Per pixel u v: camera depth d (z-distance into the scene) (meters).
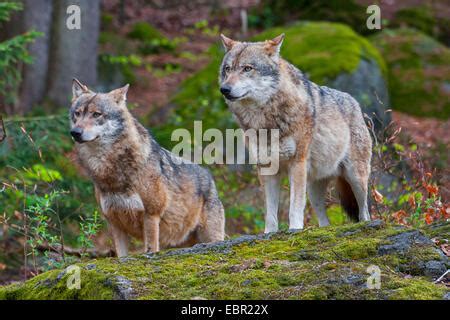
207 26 32.81
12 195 15.75
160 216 11.38
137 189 11.03
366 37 29.50
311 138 11.46
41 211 11.15
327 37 23.81
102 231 14.62
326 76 21.66
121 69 27.61
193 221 12.12
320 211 12.71
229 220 16.66
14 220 15.49
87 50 24.95
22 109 23.28
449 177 15.32
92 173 11.00
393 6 30.72
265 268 8.10
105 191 11.09
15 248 16.05
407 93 25.81
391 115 22.55
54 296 7.97
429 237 9.23
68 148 16.77
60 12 24.39
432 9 30.81
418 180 13.62
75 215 15.64
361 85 22.00
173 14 33.72
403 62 26.80
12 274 15.15
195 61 29.70
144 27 31.25
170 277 8.04
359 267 7.91
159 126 21.94
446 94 25.64
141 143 11.06
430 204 11.44
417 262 8.23
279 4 31.97
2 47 15.89
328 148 11.82
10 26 23.66
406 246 8.46
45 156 16.25
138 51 30.00
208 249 9.05
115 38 29.80
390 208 13.41
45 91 24.27
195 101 22.59
